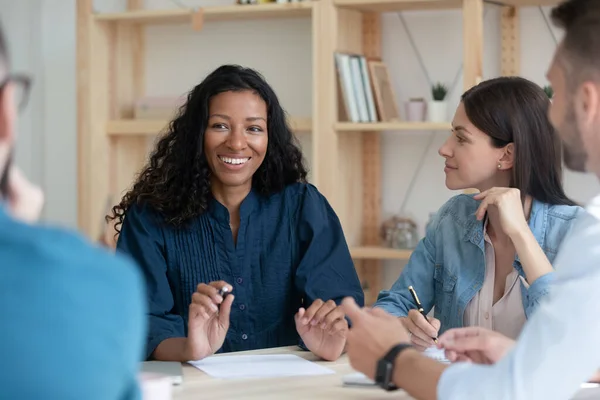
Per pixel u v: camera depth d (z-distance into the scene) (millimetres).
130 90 4758
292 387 1945
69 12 4945
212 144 2646
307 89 4539
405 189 4367
